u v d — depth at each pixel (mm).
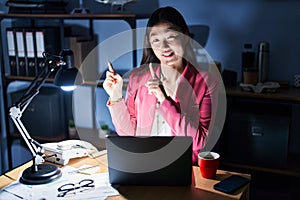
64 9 3035
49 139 3057
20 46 2986
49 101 3000
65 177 1719
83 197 1533
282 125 2398
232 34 2756
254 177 2695
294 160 2629
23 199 1532
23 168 1855
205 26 2803
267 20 2670
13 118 1677
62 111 3109
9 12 3072
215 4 2752
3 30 3209
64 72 1733
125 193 1566
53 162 1885
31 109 3053
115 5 2932
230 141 2541
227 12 2738
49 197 1541
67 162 1856
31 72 3010
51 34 2963
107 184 1644
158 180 1611
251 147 2494
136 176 1614
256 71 2529
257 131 2457
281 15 2639
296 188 2719
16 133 3186
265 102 2770
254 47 2729
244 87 2512
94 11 3041
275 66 2713
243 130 2492
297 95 2404
